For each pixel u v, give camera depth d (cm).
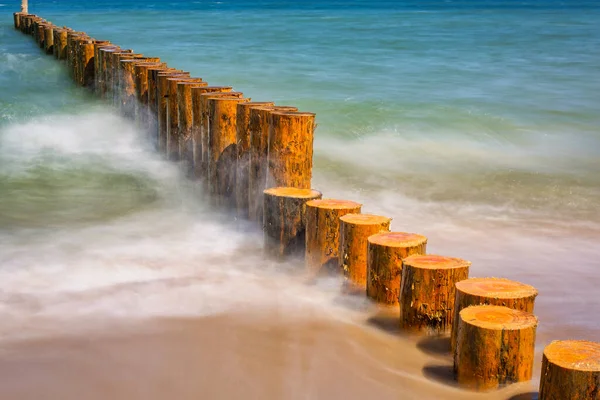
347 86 1647
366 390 360
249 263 541
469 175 883
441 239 639
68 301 470
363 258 455
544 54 2397
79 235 616
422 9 6159
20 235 615
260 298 473
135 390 361
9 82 1454
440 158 969
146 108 923
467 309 357
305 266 494
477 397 347
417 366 382
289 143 540
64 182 787
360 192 799
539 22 4194
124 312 452
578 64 2114
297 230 511
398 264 432
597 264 577
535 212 736
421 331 408
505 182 852
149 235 617
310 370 380
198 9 6091
